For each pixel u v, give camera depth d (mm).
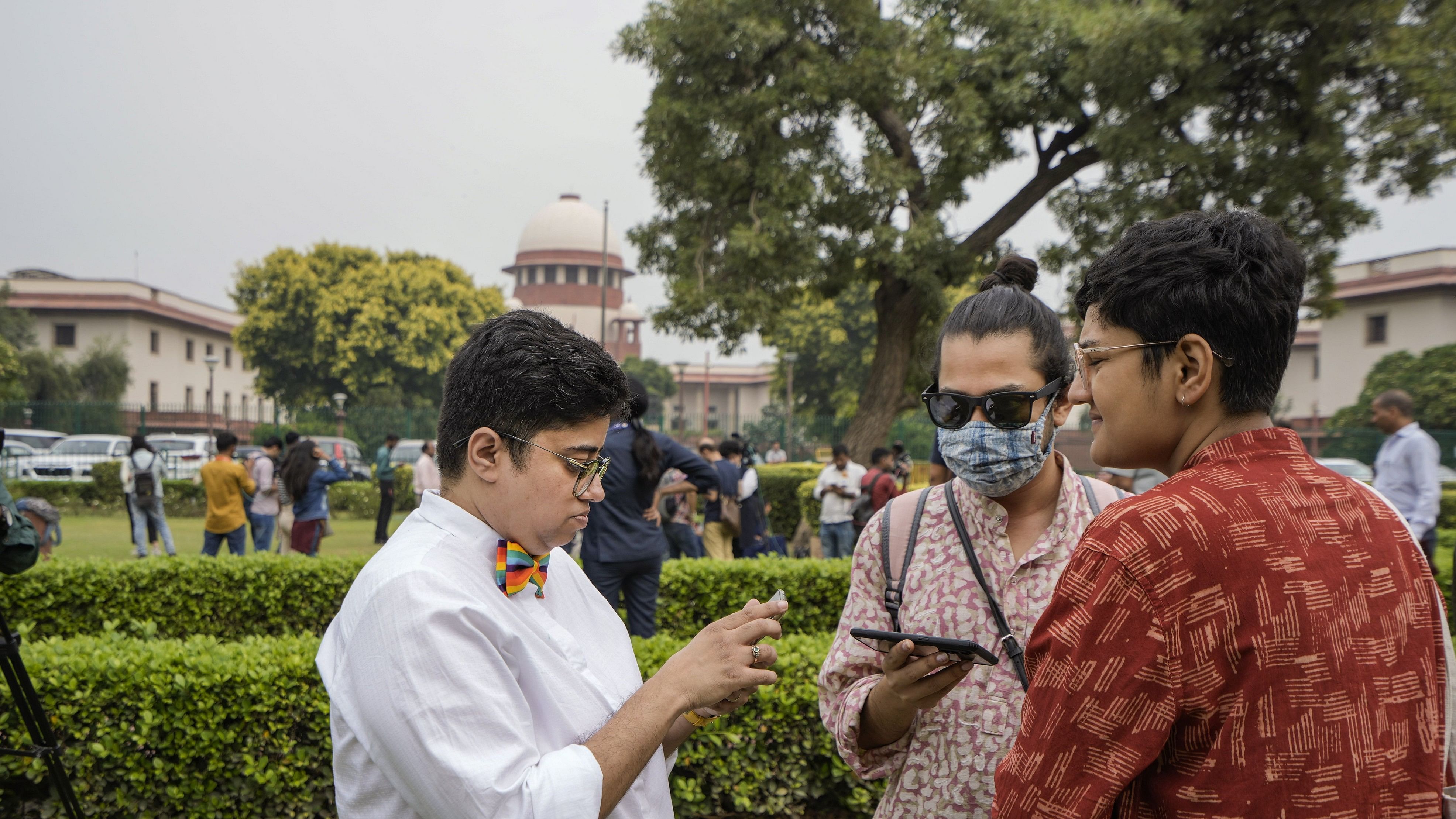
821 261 12602
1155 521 1101
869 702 1659
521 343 1370
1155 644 1070
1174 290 1171
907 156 12438
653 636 5000
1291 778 1030
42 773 3240
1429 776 1104
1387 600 1111
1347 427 27156
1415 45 10711
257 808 3346
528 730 1258
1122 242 1262
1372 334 29672
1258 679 1045
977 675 1679
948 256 12117
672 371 69938
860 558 1876
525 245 76750
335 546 13328
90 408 24141
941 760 1670
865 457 12828
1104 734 1082
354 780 1299
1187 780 1078
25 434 22297
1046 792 1108
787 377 42312
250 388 41844
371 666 1233
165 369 38125
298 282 34938
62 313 35156
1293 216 11953
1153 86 11664
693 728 1579
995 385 1692
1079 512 1761
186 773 3303
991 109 11695
